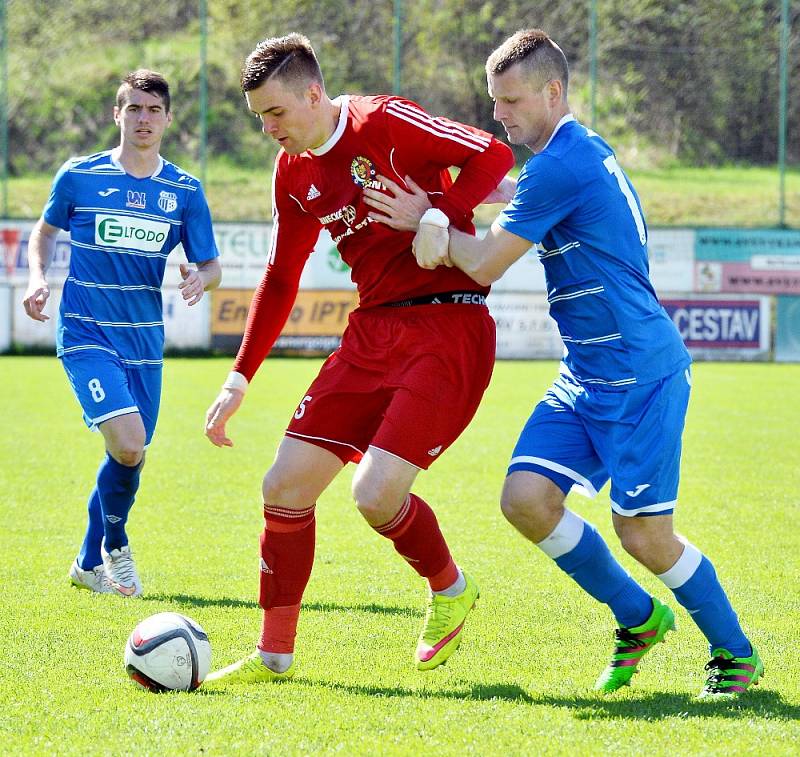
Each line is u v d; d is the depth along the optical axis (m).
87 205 18.94
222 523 23.91
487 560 20.72
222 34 86.50
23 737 11.49
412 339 13.94
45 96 86.69
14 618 16.59
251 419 40.62
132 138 19.05
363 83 81.06
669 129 83.69
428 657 14.25
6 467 30.20
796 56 82.25
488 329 14.38
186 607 17.47
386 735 11.57
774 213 79.94
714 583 13.37
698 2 81.88
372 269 14.24
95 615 16.83
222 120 83.25
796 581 19.16
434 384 13.73
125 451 17.86
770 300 68.00
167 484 28.30
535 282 67.56
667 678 14.23
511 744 11.32
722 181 82.62
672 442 13.11
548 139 13.54
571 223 13.09
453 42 81.50
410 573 19.91
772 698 13.15
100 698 12.84
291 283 15.32
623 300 13.05
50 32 87.38
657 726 11.91
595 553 13.61
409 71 81.38
